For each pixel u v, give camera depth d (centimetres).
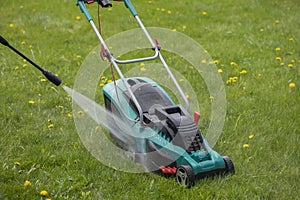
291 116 718
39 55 971
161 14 1280
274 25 1183
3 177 556
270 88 820
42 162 593
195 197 517
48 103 762
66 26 1180
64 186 545
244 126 686
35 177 566
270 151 623
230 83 844
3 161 586
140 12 1283
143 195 530
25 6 1317
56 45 1049
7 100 764
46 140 652
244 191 532
